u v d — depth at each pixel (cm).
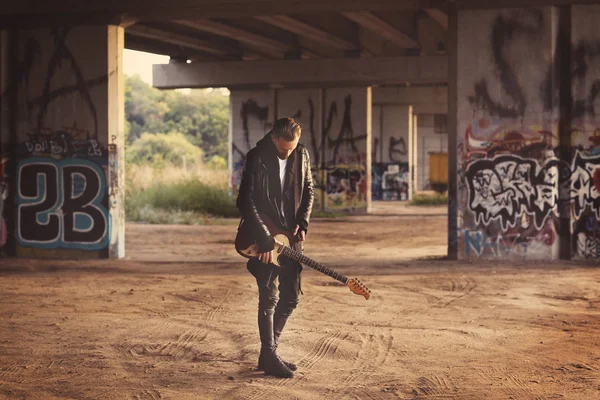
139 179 3177
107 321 807
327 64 2914
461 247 1420
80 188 1474
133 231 2130
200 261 1424
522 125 1391
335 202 3156
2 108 1496
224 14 1484
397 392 538
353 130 3133
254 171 556
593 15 1369
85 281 1131
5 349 673
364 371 596
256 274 579
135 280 1141
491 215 1405
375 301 941
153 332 747
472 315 844
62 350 669
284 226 562
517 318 826
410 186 4641
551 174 1386
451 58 1411
